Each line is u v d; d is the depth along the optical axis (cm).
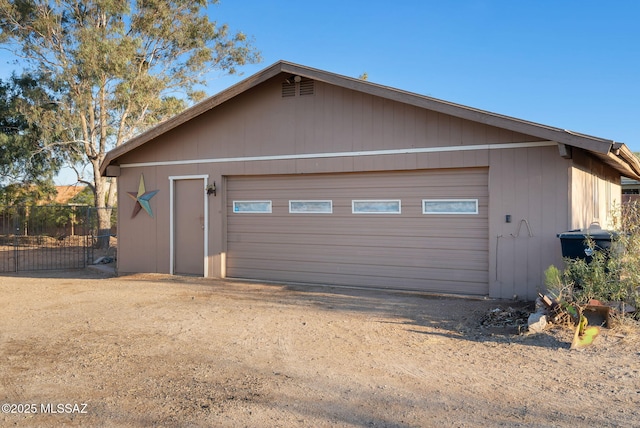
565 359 550
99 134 2647
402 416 411
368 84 955
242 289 1030
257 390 471
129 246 1298
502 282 905
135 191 1285
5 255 2016
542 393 457
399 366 540
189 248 1225
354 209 1047
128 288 1060
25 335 679
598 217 1188
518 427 387
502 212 906
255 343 631
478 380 494
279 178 1123
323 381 495
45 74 2467
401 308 837
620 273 689
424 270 984
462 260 954
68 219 2544
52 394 467
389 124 999
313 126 1070
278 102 1109
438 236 973
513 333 662
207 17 2688
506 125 842
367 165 1017
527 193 888
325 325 723
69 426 400
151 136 1191
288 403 440
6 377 512
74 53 2377
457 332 681
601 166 1243
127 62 2328
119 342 639
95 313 815
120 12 2459
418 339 646
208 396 457
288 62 1030
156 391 471
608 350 573
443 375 510
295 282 1104
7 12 2348
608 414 409
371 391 468
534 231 883
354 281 1047
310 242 1091
